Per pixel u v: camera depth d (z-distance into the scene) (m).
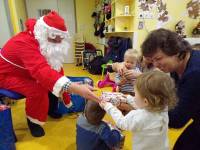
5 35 2.95
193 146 0.94
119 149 1.33
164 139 0.96
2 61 1.54
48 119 1.97
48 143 1.58
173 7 3.00
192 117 0.88
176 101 0.82
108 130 1.22
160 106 0.88
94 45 5.75
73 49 5.60
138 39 3.07
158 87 0.85
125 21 3.35
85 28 5.71
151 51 0.79
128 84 1.83
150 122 0.91
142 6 2.94
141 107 0.95
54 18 1.49
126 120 0.96
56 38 1.53
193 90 0.76
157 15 3.01
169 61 0.79
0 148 1.38
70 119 1.97
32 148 1.52
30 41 1.47
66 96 1.82
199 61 0.79
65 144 1.57
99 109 1.17
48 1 5.36
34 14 5.38
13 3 3.12
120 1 3.24
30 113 1.63
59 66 1.61
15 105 2.28
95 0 5.46
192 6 3.02
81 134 1.24
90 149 1.22
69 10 5.52
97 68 3.92
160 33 0.78
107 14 4.02
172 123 0.85
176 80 0.94
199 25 3.03
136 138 0.98
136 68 1.91
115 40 3.61
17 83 1.54
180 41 0.78
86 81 2.13
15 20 3.19
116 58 3.48
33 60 1.41
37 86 1.57
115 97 1.15
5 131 1.38
